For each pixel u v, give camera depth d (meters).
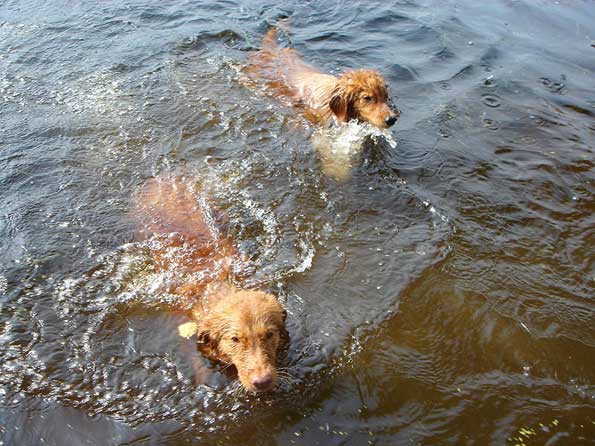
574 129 2.16
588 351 1.37
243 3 3.32
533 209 1.77
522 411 1.25
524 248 1.63
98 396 1.26
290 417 1.22
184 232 1.63
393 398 1.26
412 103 2.29
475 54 2.70
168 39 2.73
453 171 1.91
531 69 2.58
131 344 1.36
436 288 1.50
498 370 1.33
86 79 2.34
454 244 1.62
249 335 1.30
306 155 1.97
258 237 1.64
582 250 1.63
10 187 1.78
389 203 1.76
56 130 2.04
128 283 1.50
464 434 1.20
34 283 1.49
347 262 1.57
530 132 2.13
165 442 1.18
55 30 2.81
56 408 1.23
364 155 1.98
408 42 2.85
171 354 1.35
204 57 2.60
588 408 1.26
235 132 2.07
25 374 1.29
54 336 1.37
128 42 2.70
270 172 1.88
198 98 2.24
